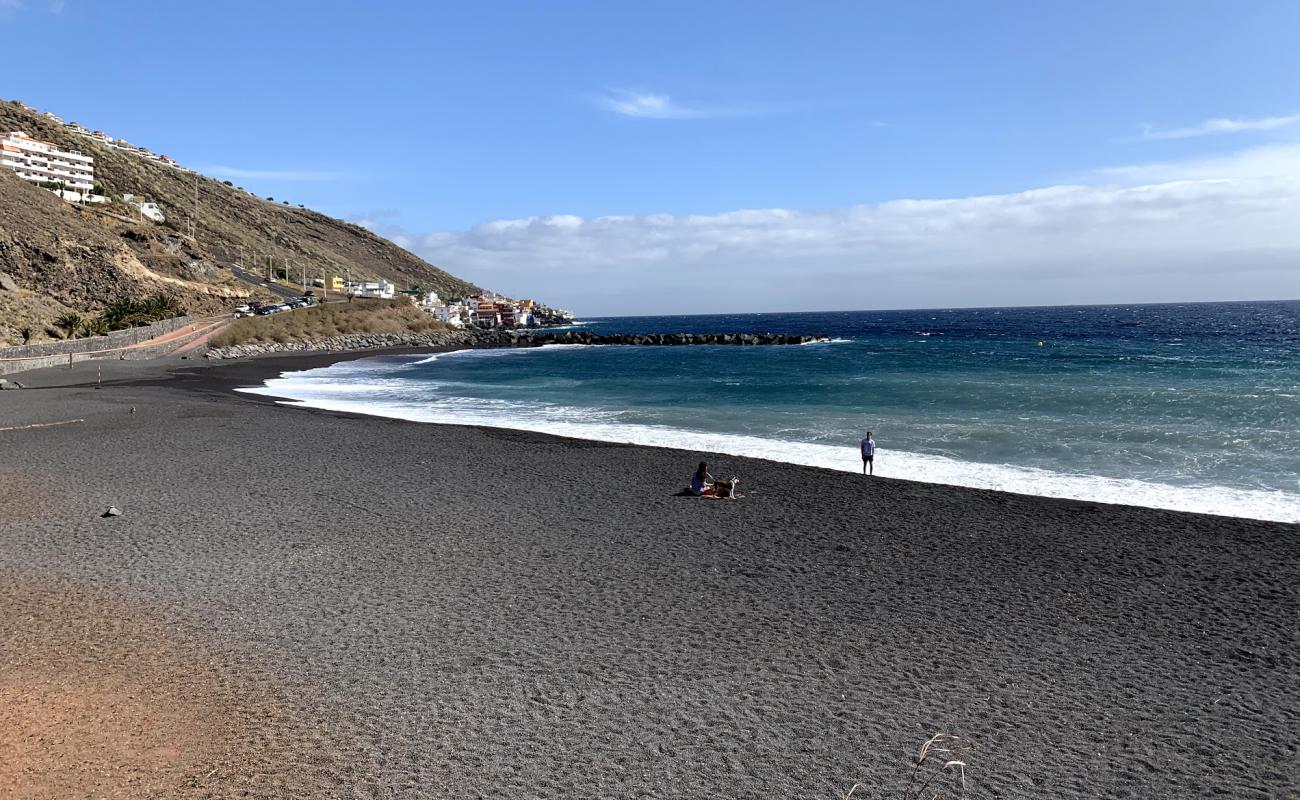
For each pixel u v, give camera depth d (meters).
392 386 53.56
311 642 11.38
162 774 7.93
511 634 11.73
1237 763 8.28
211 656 10.90
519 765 8.23
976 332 143.75
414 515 18.61
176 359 76.25
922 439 29.11
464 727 9.02
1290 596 13.08
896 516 18.41
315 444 27.94
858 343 111.25
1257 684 10.06
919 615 12.47
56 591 13.45
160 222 153.62
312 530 17.31
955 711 9.43
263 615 12.42
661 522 18.05
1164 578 14.08
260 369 68.75
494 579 14.19
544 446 27.69
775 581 14.08
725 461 24.89
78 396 42.22
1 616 12.34
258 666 10.59
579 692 9.89
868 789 7.81
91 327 82.44
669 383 53.31
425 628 11.94
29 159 141.50
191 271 124.50
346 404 42.53
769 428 32.47
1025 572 14.49
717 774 8.09
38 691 9.79
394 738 8.74
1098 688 10.01
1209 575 14.18
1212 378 47.53
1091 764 8.28
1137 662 10.75
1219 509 19.19
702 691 9.93
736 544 16.34
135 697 9.65
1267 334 109.56
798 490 21.08
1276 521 17.78
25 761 8.13
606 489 21.28
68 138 174.25
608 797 7.64
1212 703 9.59
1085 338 109.44
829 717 9.28
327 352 100.75
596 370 68.19
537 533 17.16
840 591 13.55
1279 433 28.08
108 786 7.70
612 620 12.27
